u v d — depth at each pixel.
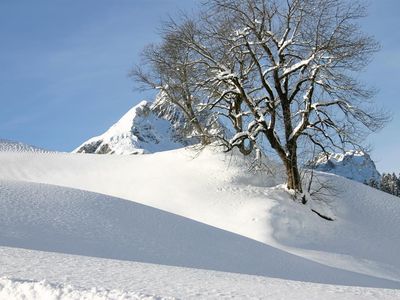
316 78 30.11
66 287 7.29
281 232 27.67
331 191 34.06
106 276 9.66
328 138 30.33
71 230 19.38
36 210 21.23
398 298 9.00
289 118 30.86
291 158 31.05
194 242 20.89
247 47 30.56
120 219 22.06
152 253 18.41
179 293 8.12
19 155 46.47
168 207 31.30
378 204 34.09
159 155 41.12
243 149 34.19
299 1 29.72
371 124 29.83
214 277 11.10
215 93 33.03
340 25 29.70
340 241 27.95
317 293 9.27
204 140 35.94
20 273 9.24
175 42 32.78
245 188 32.50
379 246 28.27
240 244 21.94
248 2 30.42
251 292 8.80
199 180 33.97
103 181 37.84
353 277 20.88
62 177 39.94
